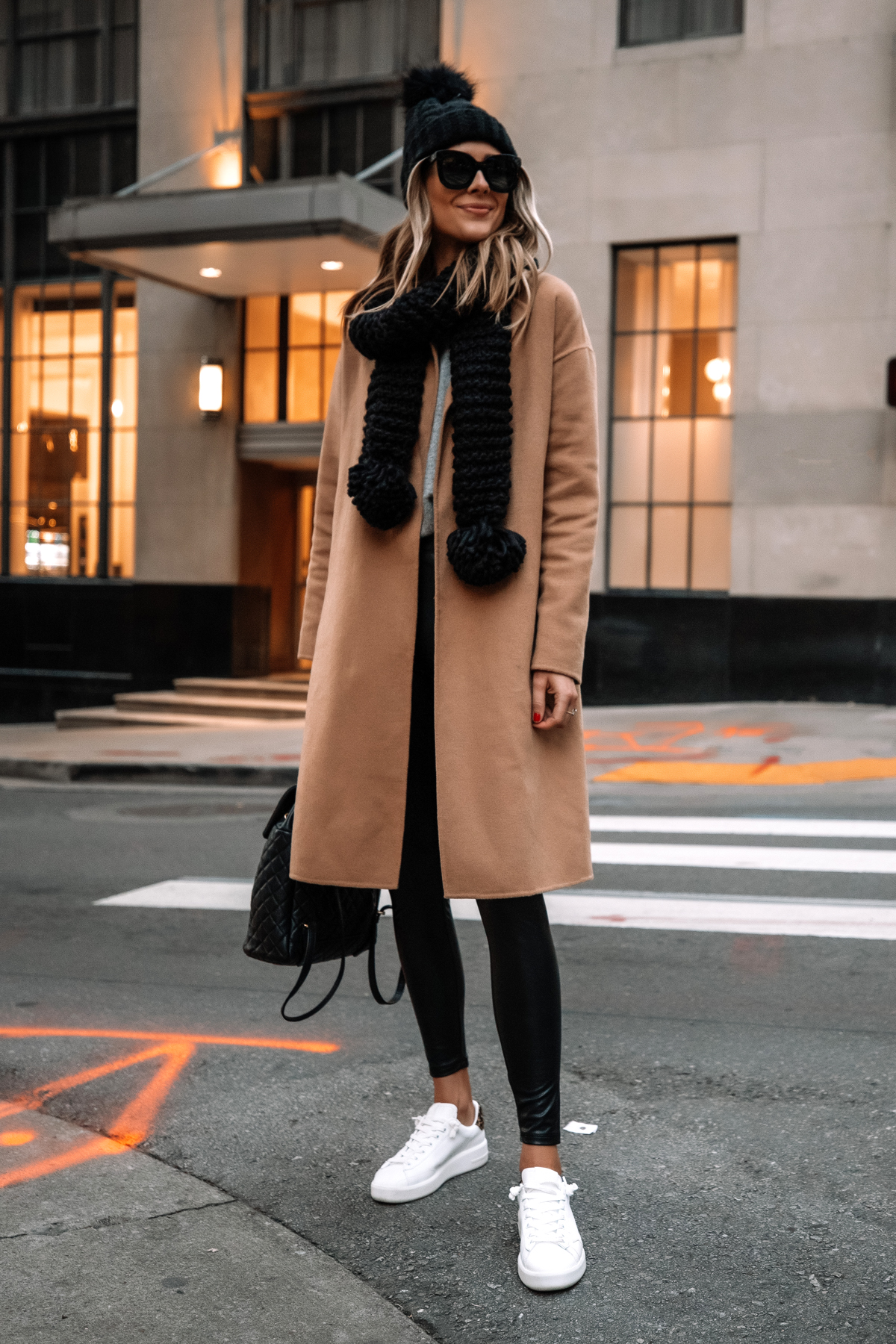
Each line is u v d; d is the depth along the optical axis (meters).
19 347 15.13
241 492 14.00
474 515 2.27
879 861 5.96
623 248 12.80
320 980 4.20
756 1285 2.20
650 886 5.54
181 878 5.88
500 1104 3.07
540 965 2.34
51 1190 2.57
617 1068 3.33
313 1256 2.30
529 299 2.34
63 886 5.73
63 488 14.94
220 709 13.08
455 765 2.30
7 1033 3.64
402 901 2.54
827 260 11.95
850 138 11.84
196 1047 3.51
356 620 2.38
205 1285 2.18
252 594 14.25
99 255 12.05
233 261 12.15
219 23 13.85
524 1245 2.23
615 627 12.79
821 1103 3.06
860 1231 2.39
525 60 12.87
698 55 12.27
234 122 13.83
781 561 12.20
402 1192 2.52
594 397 2.41
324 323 13.67
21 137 14.94
